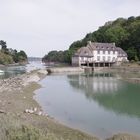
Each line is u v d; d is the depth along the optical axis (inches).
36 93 1830.7
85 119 1101.7
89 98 1624.0
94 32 6432.1
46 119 1007.0
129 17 6924.2
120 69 4195.4
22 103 1342.3
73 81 2699.3
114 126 1002.1
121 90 1953.7
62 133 836.6
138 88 2055.9
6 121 498.9
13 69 4803.2
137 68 4042.8
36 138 426.3
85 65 4751.5
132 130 954.1
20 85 2084.2
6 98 1439.5
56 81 2723.9
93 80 2763.3
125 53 4953.3
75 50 5708.7
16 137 410.6
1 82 2222.0
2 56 6432.1
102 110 1277.1
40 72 3599.9
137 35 5022.1
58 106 1368.1
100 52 4795.8
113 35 5506.9
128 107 1344.7
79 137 824.3
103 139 847.1
